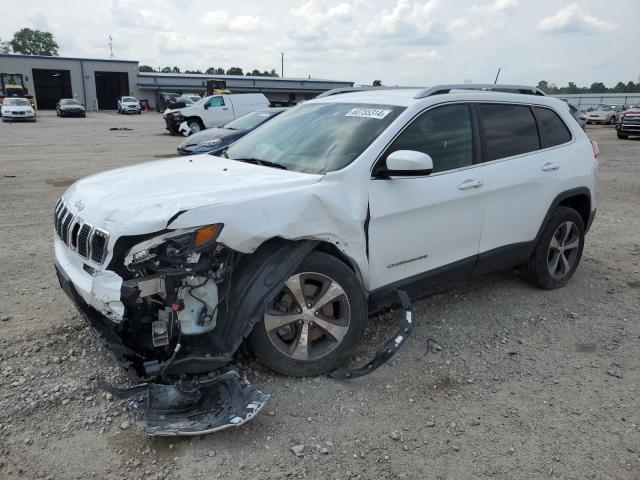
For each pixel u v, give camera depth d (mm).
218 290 3152
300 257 3320
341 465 2836
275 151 4215
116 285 2895
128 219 2955
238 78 63469
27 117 34531
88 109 61875
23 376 3463
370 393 3473
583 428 3217
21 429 2979
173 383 3199
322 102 4734
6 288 4934
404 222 3842
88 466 2736
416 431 3133
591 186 5328
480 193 4277
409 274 4008
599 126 37875
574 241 5312
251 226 3121
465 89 4562
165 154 16344
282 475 2744
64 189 10016
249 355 3760
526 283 5430
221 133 12031
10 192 9609
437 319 4574
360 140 3865
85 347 3857
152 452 2852
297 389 3447
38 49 124125
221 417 2939
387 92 4590
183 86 64938
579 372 3848
